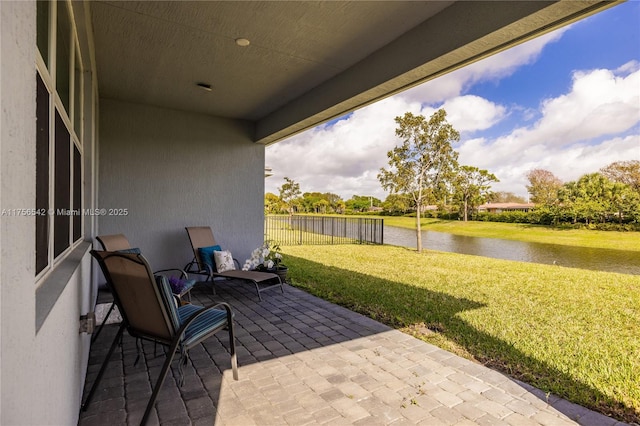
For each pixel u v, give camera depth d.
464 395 2.37
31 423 0.86
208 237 5.78
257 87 4.78
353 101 4.21
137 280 2.11
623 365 2.84
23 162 0.77
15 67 0.71
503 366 2.82
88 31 2.92
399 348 3.17
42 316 1.05
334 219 16.50
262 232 6.62
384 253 10.61
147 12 3.00
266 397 2.32
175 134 5.82
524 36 2.60
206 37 3.43
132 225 5.49
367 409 2.20
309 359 2.92
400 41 3.38
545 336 3.48
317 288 5.55
